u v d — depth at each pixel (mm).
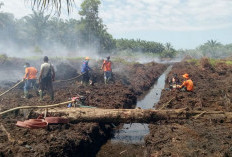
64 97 9891
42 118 6730
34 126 6184
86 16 51906
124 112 7645
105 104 9766
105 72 14500
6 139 5465
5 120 6703
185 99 10258
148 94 15742
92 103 9531
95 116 7461
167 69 37000
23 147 5086
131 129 8719
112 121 7594
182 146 5848
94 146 6879
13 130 5992
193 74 20250
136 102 13094
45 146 5266
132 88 14789
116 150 6914
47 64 9000
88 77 13352
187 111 7914
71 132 6496
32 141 5461
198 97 10555
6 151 4852
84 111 7512
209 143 5848
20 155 4754
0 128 6078
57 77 14648
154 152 5953
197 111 8000
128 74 20391
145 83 18219
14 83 12812
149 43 74625
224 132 6559
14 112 7277
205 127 7117
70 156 5629
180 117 7828
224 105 9570
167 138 6434
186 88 11547
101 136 7574
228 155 5230
